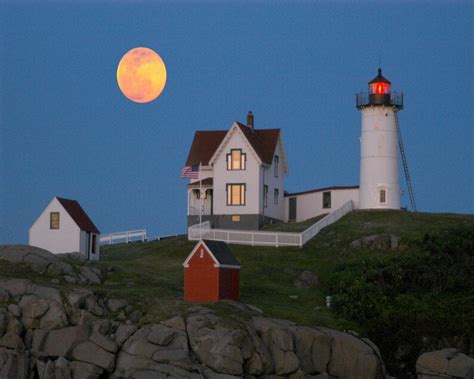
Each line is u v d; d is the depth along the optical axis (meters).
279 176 170.75
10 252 122.19
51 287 109.69
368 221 154.00
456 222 151.88
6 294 107.69
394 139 162.62
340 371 108.94
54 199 145.50
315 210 169.62
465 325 116.44
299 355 107.88
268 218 164.50
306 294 128.38
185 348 103.38
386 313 117.94
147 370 101.19
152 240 168.25
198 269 117.25
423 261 131.62
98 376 102.88
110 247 162.62
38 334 104.75
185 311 108.75
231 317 108.25
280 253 142.25
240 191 161.38
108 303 110.00
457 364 108.25
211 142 171.12
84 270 124.00
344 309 120.12
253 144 162.50
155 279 126.88
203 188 166.00
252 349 104.38
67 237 144.75
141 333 104.56
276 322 110.81
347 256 140.25
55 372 102.62
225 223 161.62
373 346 112.56
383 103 161.88
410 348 115.81
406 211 160.25
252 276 133.38
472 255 134.75
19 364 102.50
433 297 123.38
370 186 161.75
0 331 104.12
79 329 104.56
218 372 102.44
